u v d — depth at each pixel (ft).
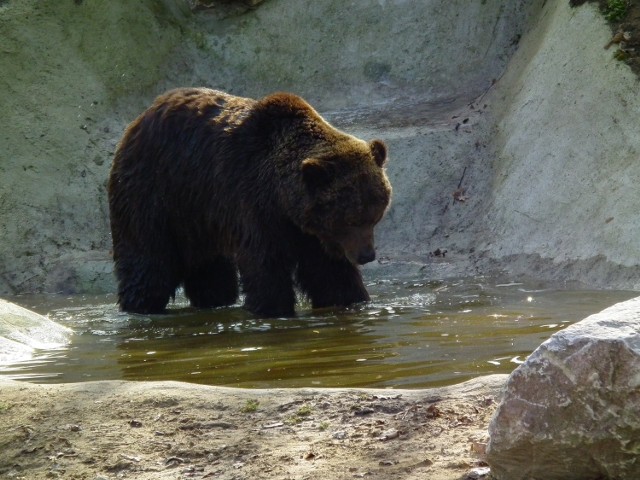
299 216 46.16
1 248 68.39
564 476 16.80
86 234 69.72
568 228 53.11
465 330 37.35
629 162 51.75
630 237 48.70
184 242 50.98
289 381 29.78
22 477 21.52
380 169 46.75
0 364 36.19
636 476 15.98
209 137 48.91
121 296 51.65
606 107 54.90
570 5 62.13
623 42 56.70
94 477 21.04
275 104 48.24
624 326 16.21
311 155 46.19
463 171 64.03
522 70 65.92
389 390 24.45
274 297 47.19
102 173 71.77
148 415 24.02
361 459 20.22
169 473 20.83
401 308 45.34
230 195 47.78
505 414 17.12
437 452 20.07
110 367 34.58
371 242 46.26
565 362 16.29
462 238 60.18
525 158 59.06
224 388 25.44
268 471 20.16
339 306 48.44
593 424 16.05
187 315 49.55
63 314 51.80
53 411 24.82
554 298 44.88
